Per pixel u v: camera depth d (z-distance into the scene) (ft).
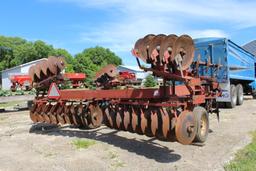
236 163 17.58
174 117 17.97
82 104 25.17
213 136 24.76
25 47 263.90
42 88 27.40
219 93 26.84
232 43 45.80
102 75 27.25
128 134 25.54
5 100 44.70
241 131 26.84
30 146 22.52
